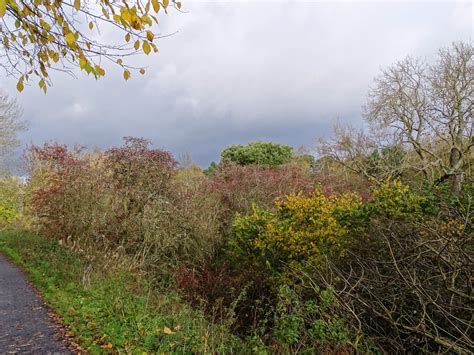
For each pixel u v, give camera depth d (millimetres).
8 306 6707
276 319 6270
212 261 11945
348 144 20703
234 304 7602
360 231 8078
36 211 13898
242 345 5770
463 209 6574
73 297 6852
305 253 9000
